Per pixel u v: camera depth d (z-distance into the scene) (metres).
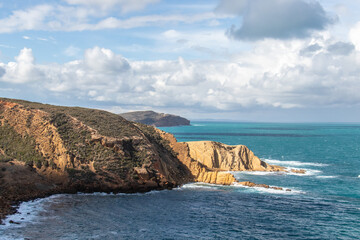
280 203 55.44
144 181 62.97
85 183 58.34
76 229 40.00
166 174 68.75
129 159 65.62
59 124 69.00
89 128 69.75
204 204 53.91
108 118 79.94
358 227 43.97
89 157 63.75
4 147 65.44
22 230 38.66
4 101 75.56
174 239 38.62
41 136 66.31
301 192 63.84
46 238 36.75
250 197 59.25
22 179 56.03
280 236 40.56
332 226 44.31
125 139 69.56
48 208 47.81
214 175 72.88
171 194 60.47
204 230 41.94
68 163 61.19
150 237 38.75
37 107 74.88
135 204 52.38
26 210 46.25
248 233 41.31
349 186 69.81
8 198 49.31
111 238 37.75
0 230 38.22
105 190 58.78
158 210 49.62
